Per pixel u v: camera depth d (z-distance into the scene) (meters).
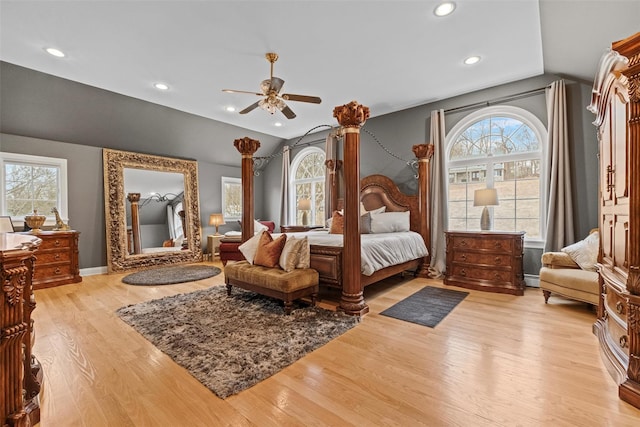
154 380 1.78
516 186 4.18
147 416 1.47
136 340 2.34
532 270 3.98
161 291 3.85
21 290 1.16
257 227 6.20
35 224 4.04
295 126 6.20
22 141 4.26
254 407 1.53
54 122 4.38
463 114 4.53
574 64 3.33
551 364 1.92
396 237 3.92
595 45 2.85
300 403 1.56
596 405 1.51
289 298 2.83
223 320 2.72
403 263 4.01
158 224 5.71
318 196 6.71
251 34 2.91
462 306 3.12
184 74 3.78
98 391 1.67
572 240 3.54
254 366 1.91
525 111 4.02
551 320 2.69
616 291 1.77
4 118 4.02
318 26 2.79
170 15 2.61
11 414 1.13
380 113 5.32
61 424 1.41
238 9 2.54
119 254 5.14
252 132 6.61
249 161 4.16
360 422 1.41
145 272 5.04
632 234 1.58
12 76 3.66
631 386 1.53
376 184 5.27
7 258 1.08
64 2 2.43
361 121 2.93
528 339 2.29
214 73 3.75
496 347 2.16
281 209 7.13
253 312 2.93
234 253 5.30
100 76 3.84
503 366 1.90
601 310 2.35
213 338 2.34
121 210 5.20
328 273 3.13
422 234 4.61
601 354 2.03
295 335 2.38
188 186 6.14
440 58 3.43
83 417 1.46
